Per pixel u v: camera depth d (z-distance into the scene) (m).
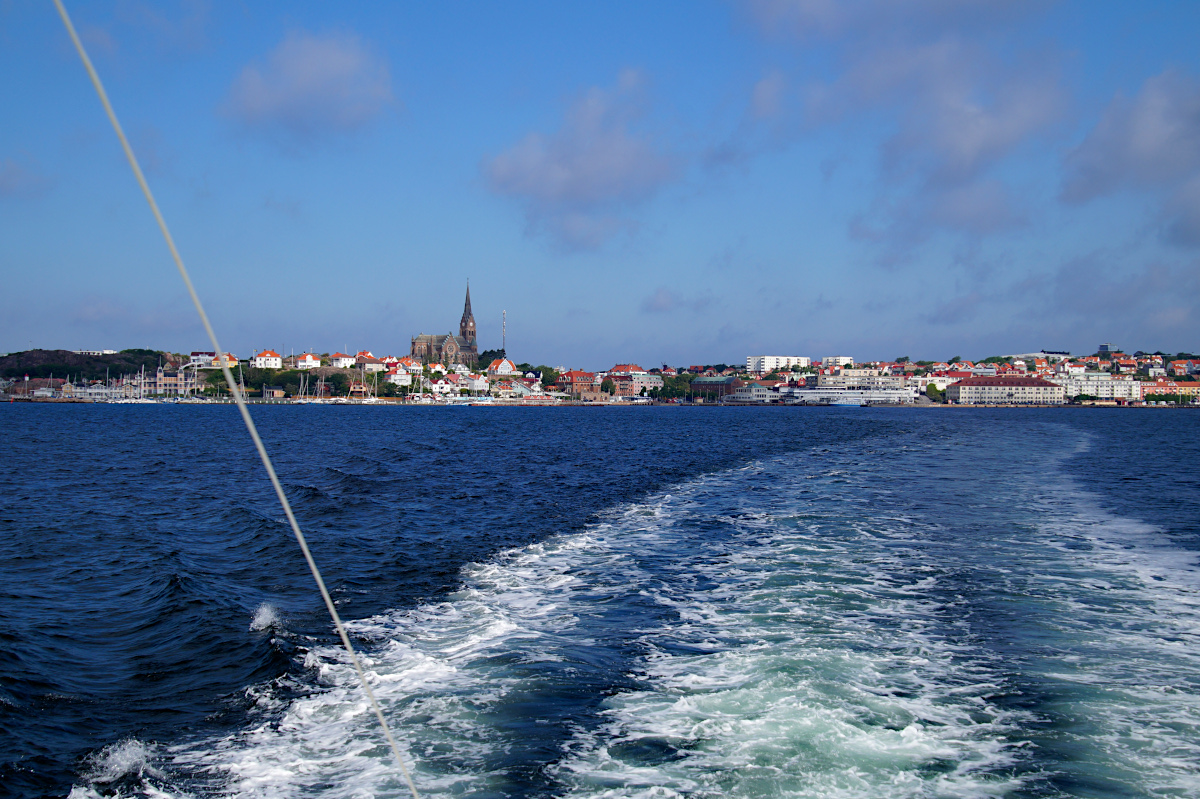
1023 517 34.94
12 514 37.47
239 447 84.12
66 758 12.95
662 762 12.17
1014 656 16.61
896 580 23.27
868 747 12.55
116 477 53.78
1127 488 46.69
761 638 17.91
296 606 21.50
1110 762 12.09
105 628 19.95
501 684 15.39
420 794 11.40
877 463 64.31
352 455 73.00
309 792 11.62
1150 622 19.08
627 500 41.88
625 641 17.92
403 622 19.84
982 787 11.39
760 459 68.88
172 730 13.88
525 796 11.27
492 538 31.12
